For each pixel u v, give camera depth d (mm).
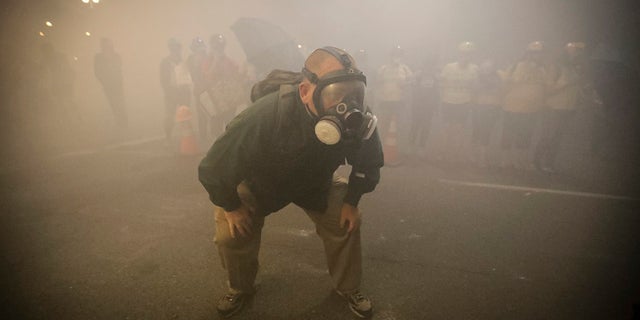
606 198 3635
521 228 2951
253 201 1669
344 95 1263
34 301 2033
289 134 1381
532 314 1964
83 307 1987
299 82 1422
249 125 1369
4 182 3938
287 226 2922
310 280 2227
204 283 2191
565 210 3326
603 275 2330
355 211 1720
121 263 2395
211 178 1453
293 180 1551
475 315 1948
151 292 2109
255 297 2064
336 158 1491
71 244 2633
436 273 2311
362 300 1937
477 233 2854
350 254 1814
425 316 1938
